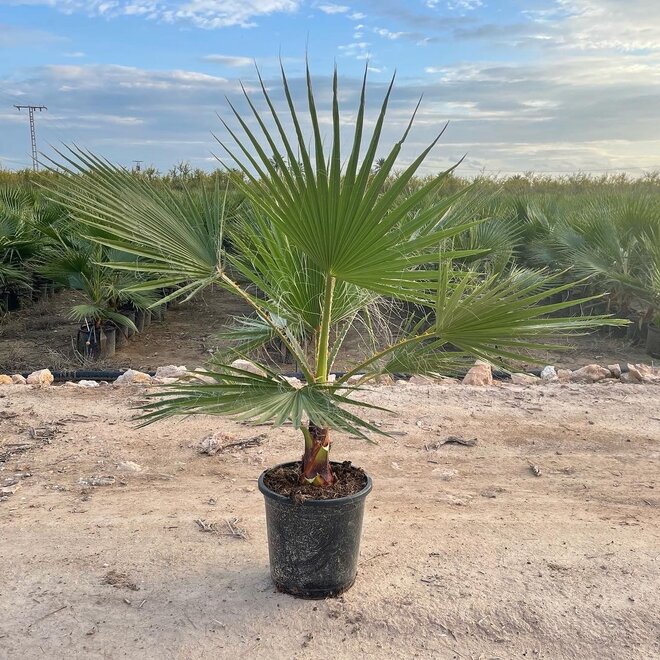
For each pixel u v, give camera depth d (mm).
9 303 11062
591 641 2701
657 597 3002
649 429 5254
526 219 12469
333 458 4629
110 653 2613
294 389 2604
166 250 2650
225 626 2773
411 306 7203
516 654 2629
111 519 3697
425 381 6434
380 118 1976
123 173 2697
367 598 2957
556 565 3256
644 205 9211
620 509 3938
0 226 9836
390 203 2133
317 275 3004
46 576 3123
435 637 2715
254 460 4531
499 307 2494
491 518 3783
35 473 4316
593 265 8922
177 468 4414
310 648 2650
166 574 3146
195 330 9836
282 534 2891
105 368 7711
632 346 9031
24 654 2600
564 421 5398
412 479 4332
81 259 7699
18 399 5711
